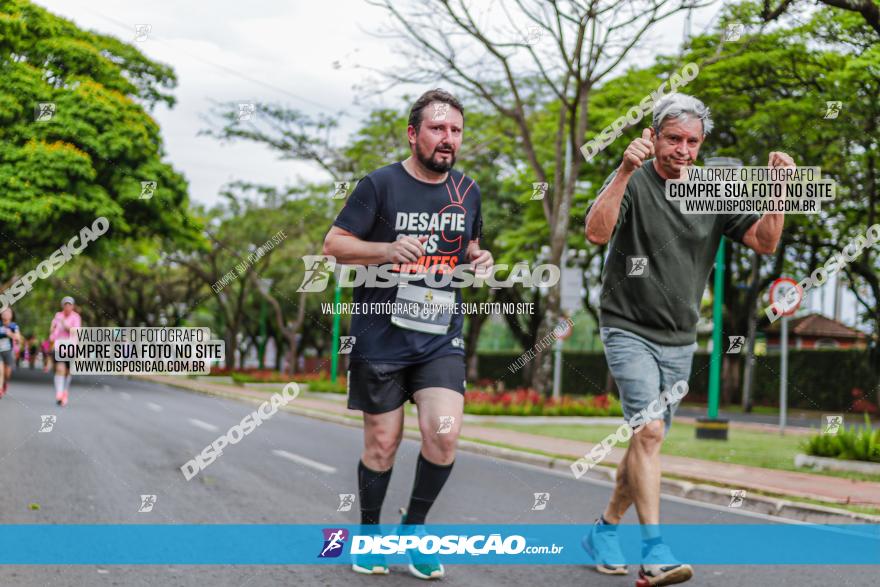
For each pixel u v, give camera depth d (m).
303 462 8.59
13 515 5.44
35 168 21.97
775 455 10.70
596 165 25.11
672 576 3.65
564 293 18.83
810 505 6.66
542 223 25.62
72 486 6.56
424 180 3.96
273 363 52.72
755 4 14.66
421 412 3.95
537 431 14.17
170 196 25.41
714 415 14.81
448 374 3.96
